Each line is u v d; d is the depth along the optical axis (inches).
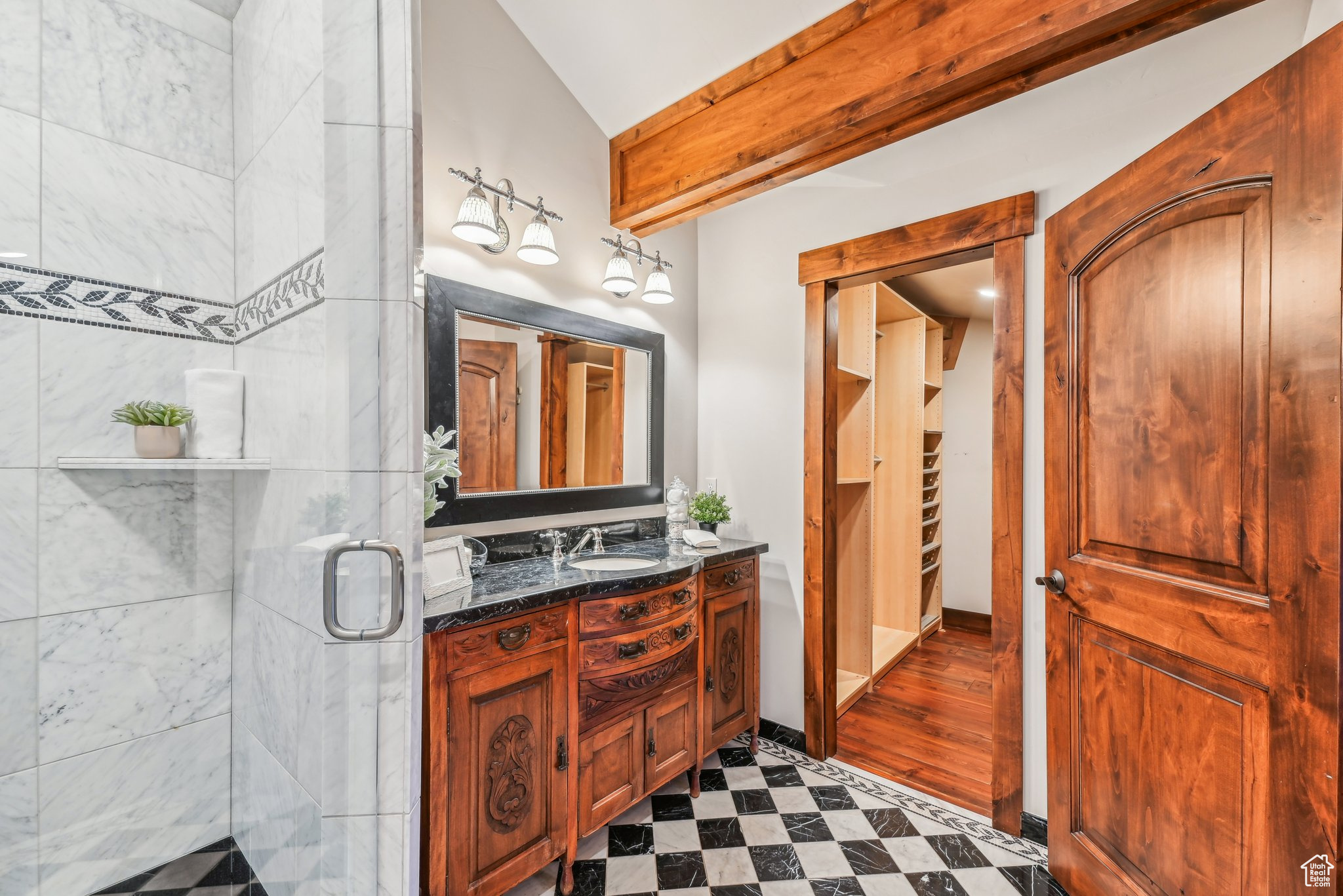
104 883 51.4
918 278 132.3
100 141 50.7
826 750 93.0
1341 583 38.7
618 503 93.3
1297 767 41.0
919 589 146.4
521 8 76.7
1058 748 65.0
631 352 97.0
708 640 83.6
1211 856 47.3
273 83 47.1
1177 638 50.4
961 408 169.0
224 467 52.1
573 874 65.9
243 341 55.4
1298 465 41.3
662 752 75.7
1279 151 42.6
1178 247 51.2
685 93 79.4
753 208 104.4
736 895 62.7
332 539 37.1
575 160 87.5
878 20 60.2
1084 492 62.7
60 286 48.7
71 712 50.1
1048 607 67.1
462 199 71.6
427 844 50.3
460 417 71.7
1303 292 41.0
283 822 45.9
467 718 53.5
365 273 37.1
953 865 67.5
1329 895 39.0
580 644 64.4
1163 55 62.6
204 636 57.4
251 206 53.2
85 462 48.3
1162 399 52.8
